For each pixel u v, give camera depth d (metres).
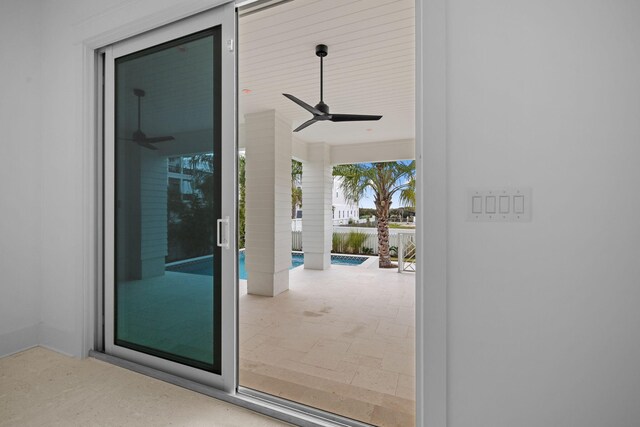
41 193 2.60
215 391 1.91
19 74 2.47
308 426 1.67
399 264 6.33
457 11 1.32
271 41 2.74
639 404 1.13
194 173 2.02
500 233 1.28
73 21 2.38
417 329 1.43
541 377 1.24
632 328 1.13
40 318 2.60
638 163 1.12
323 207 6.68
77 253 2.38
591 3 1.16
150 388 1.99
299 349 2.70
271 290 4.57
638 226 1.12
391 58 3.06
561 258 1.21
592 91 1.16
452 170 1.33
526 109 1.24
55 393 1.92
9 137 2.42
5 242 2.41
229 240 1.90
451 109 1.33
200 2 1.88
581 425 1.19
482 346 1.31
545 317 1.23
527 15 1.23
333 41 2.74
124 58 2.30
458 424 1.34
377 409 1.83
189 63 2.03
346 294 4.62
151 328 2.20
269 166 4.67
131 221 2.28
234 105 1.89
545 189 1.22
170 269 2.12
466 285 1.32
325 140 6.55
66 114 2.44
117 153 2.34
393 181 7.59
